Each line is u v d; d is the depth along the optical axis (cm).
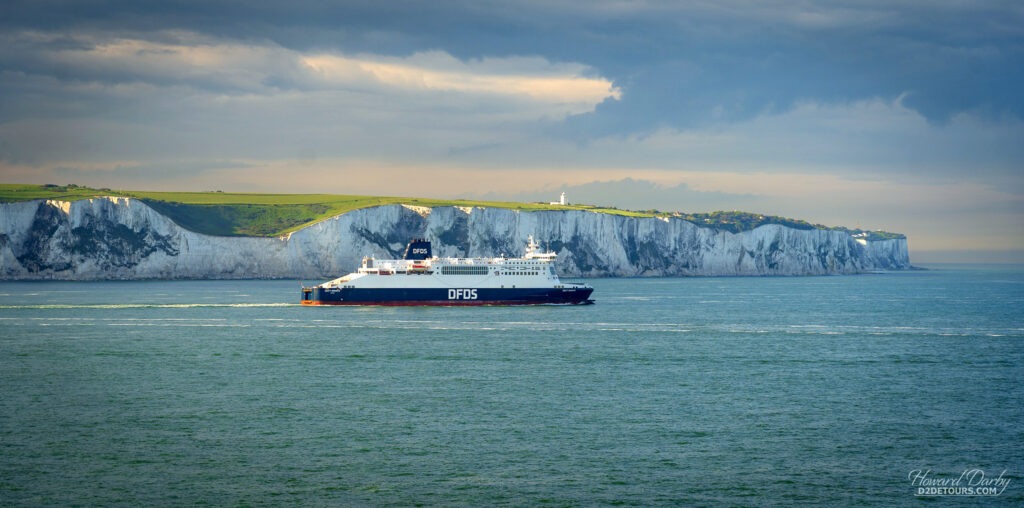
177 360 9256
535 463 5300
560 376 8250
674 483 4959
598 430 6072
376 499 4691
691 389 7606
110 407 6762
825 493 4825
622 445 5691
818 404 6975
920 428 6181
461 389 7556
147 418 6381
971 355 9956
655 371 8581
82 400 7031
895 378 8250
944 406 6925
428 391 7450
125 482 4925
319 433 5962
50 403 6912
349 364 8981
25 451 5494
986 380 8169
